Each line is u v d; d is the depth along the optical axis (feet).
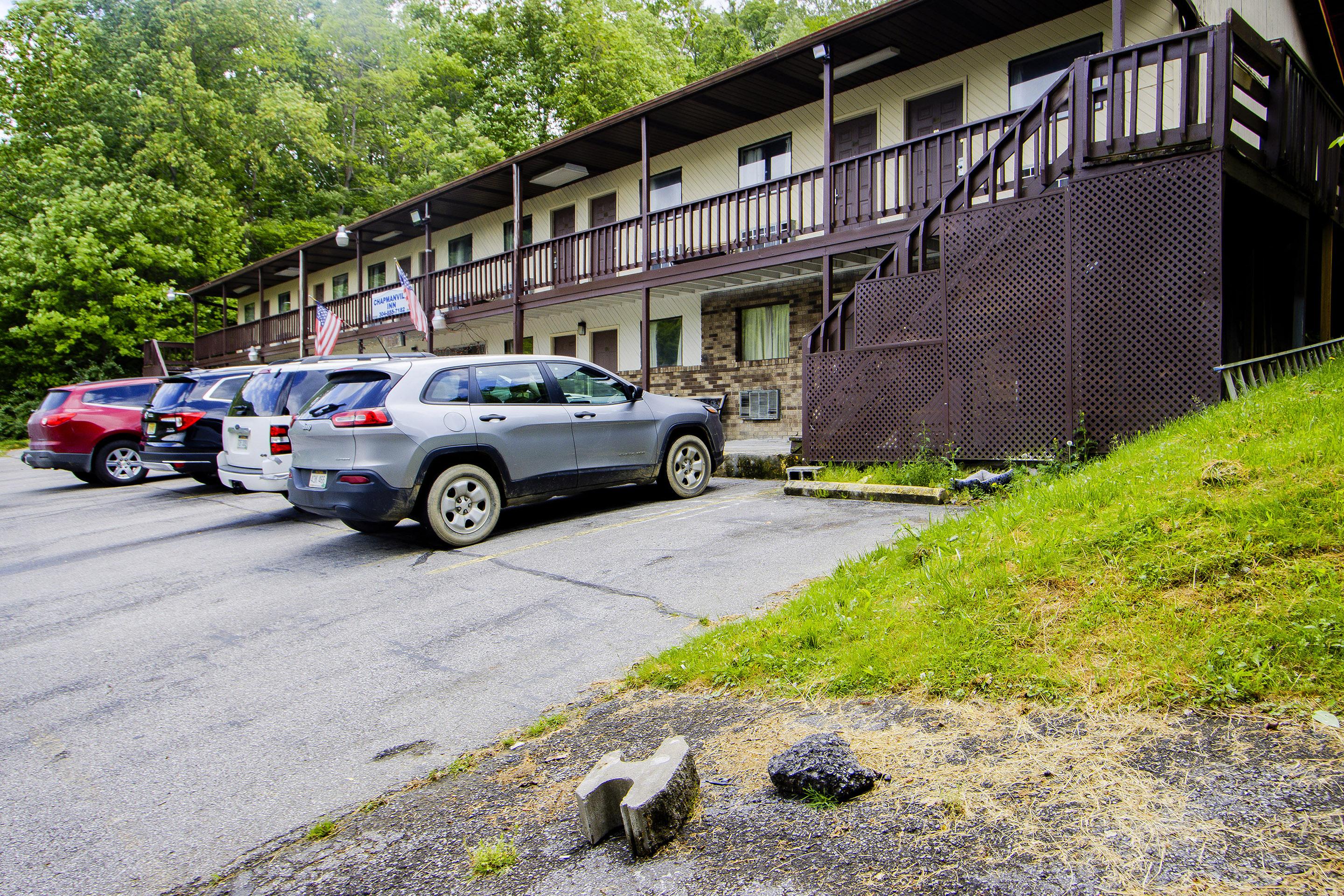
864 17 32.50
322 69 124.26
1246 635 9.09
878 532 20.07
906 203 32.40
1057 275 23.24
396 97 125.49
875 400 27.55
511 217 67.00
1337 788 6.84
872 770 8.40
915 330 26.48
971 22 34.27
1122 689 8.96
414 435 21.88
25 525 31.91
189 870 8.59
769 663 11.53
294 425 23.40
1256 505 11.07
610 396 27.14
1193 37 21.08
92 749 11.56
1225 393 20.61
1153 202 21.50
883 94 40.65
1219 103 20.61
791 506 25.18
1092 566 11.28
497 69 123.34
